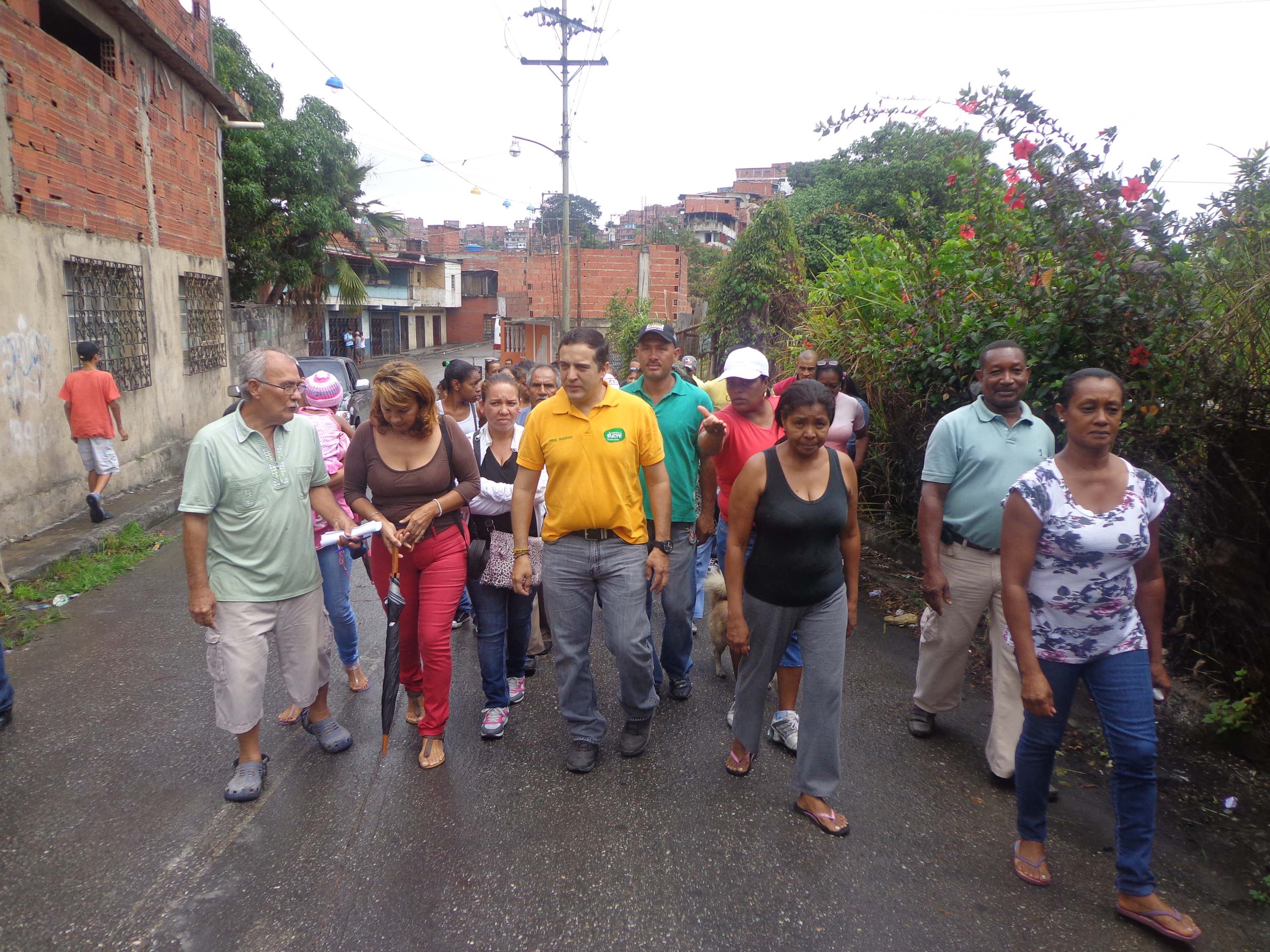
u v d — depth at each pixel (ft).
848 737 13.57
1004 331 16.21
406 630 13.17
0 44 24.09
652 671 12.61
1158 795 11.73
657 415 13.94
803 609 10.98
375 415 12.24
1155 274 13.57
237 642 11.35
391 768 12.47
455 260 171.53
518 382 22.09
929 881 9.98
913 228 24.40
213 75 44.47
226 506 11.27
